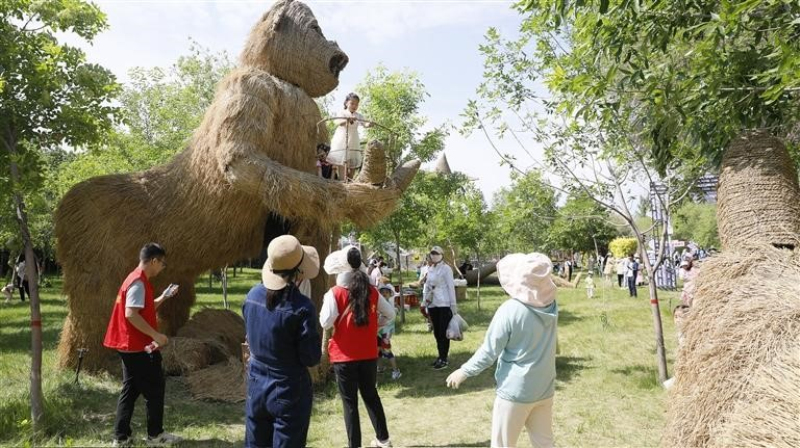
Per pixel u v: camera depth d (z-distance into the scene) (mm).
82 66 6219
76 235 7242
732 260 4012
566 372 7801
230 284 28219
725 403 3146
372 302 4789
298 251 3465
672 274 23906
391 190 6461
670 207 7449
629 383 7098
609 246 33562
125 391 4836
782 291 3586
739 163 4859
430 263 8625
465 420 5906
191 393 6793
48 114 6035
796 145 6387
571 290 24094
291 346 3439
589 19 5309
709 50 5078
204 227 7160
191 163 7156
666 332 11227
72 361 7215
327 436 5527
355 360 4668
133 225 7277
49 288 26016
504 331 3666
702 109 5613
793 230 4402
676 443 3400
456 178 14789
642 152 7461
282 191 6188
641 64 5762
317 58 7234
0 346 9867
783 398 2842
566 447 5035
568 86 6074
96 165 14422
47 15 6012
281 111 6883
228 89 6793
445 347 8406
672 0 4918
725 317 3576
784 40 4781
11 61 5664
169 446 4930
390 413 6238
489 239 22500
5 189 5316
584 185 7793
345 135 7059
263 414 3484
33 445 4859
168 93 15758
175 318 8766
